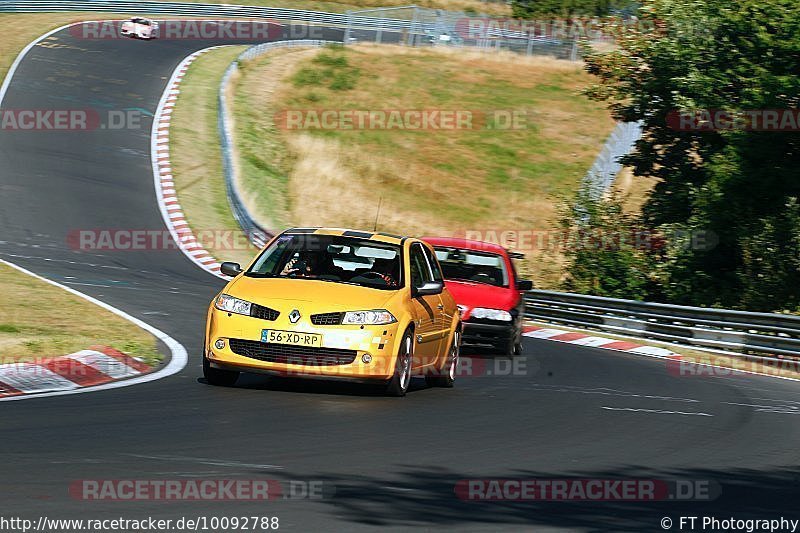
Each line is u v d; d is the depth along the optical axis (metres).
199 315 62.97
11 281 68.00
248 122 158.25
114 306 61.78
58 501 20.69
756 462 30.59
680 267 95.31
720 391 50.03
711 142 104.19
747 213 91.75
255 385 39.31
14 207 107.44
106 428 29.05
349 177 148.12
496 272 60.06
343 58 194.12
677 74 100.88
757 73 93.88
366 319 37.34
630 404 42.09
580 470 27.56
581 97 187.75
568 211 106.19
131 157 133.88
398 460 27.23
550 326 84.88
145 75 174.25
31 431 27.95
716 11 97.75
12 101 150.38
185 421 30.89
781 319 68.12
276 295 37.75
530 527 20.89
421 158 157.25
